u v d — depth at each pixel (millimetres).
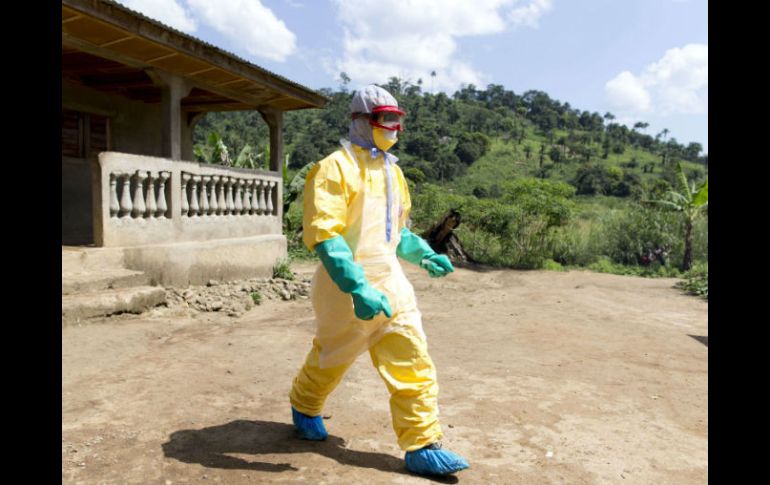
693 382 5566
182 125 13938
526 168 103250
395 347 3283
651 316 9836
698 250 21672
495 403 4676
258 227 11625
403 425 3229
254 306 8906
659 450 3859
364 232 3264
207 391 4633
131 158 8297
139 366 5219
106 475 3113
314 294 3424
